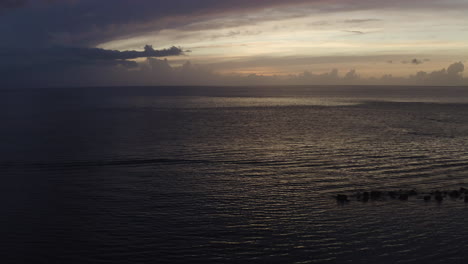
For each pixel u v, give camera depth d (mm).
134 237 20312
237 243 19719
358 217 23000
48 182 29641
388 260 18016
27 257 18141
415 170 33625
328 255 18516
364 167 34750
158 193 27234
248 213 23703
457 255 18469
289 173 32781
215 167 34781
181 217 22984
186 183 29688
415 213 23578
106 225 21734
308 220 22609
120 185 29031
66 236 20312
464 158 38250
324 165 35531
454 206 24672
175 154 40312
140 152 41219
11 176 31203
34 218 22578
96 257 18250
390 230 21219
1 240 19750
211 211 23969
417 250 18984
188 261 17953
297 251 18906
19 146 44719
